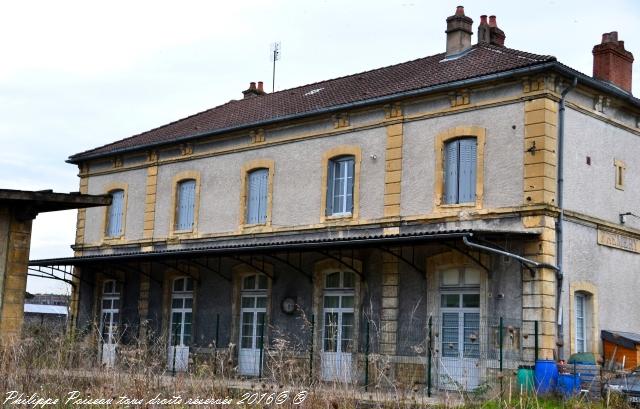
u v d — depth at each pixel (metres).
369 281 20.59
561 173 18.20
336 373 13.49
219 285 24.22
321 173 22.17
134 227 27.61
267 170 23.86
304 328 21.47
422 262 19.56
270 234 23.08
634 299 20.27
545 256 17.56
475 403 12.30
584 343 18.70
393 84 21.92
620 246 20.00
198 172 25.77
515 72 18.16
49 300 50.88
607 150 19.97
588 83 18.94
